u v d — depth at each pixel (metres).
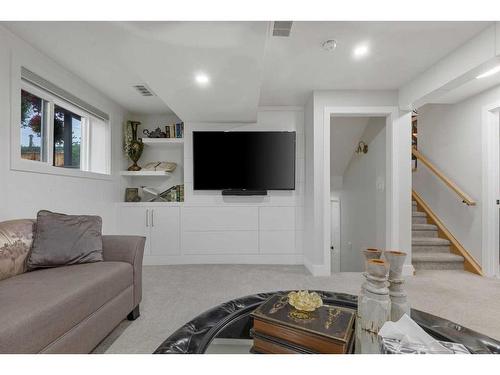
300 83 3.00
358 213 4.45
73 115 3.10
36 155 2.46
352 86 3.09
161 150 4.20
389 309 1.02
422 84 2.73
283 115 3.79
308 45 2.20
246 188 3.74
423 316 1.14
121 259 2.02
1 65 1.95
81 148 3.24
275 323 0.98
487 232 3.17
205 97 2.80
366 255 1.16
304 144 3.77
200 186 3.76
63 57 2.41
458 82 2.36
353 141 4.34
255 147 3.74
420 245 3.70
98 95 3.23
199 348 0.92
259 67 2.12
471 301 2.38
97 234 2.03
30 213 2.20
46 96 2.50
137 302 2.06
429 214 4.11
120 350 1.64
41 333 1.15
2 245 1.60
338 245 5.38
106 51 2.30
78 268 1.77
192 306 2.29
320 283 2.90
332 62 2.50
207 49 1.84
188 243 3.74
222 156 3.76
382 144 3.52
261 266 3.59
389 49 2.27
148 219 3.70
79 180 2.84
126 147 3.75
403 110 3.17
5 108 1.98
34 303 1.22
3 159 1.97
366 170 4.10
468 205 3.43
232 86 2.51
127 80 2.91
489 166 3.17
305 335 0.93
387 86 3.09
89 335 1.48
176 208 3.74
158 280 2.98
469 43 2.13
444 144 3.87
